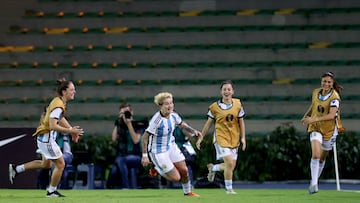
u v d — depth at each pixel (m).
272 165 51.44
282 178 51.84
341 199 28.66
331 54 66.31
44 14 71.88
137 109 62.59
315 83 63.72
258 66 65.69
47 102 63.50
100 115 62.66
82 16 71.38
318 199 28.62
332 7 71.00
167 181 44.62
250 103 62.00
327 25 69.19
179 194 33.38
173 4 72.50
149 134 29.56
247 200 27.77
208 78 65.50
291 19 69.75
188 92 63.97
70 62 67.50
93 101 63.50
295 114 61.59
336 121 33.09
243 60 66.88
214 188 44.19
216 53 67.19
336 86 32.91
